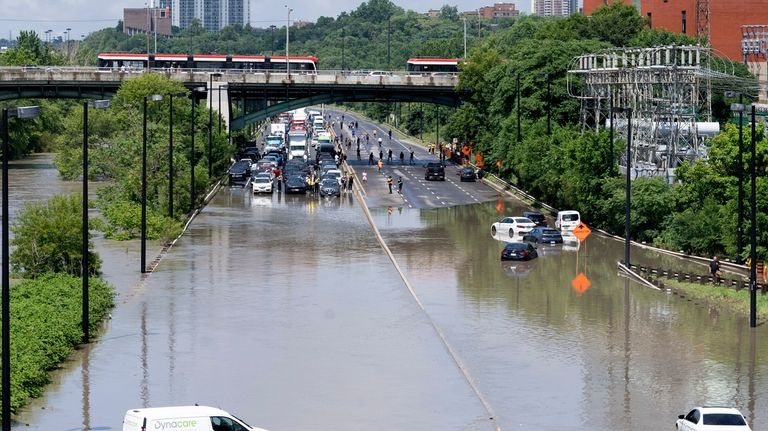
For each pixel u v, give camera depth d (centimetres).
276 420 11069
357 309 16188
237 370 12888
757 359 13562
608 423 11088
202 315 15650
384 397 11906
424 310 16188
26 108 10706
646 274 18725
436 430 10825
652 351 13938
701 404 11731
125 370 12838
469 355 13688
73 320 14100
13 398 11181
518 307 16488
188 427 9356
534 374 12875
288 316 15662
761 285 17438
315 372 12850
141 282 17988
